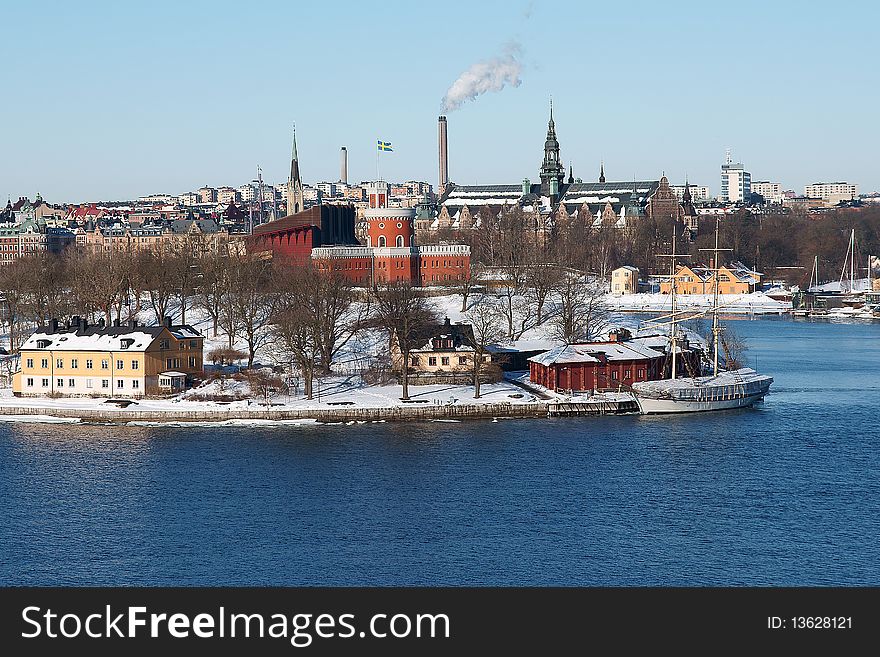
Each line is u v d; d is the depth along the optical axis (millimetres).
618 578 181500
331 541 197750
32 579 183125
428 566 186625
